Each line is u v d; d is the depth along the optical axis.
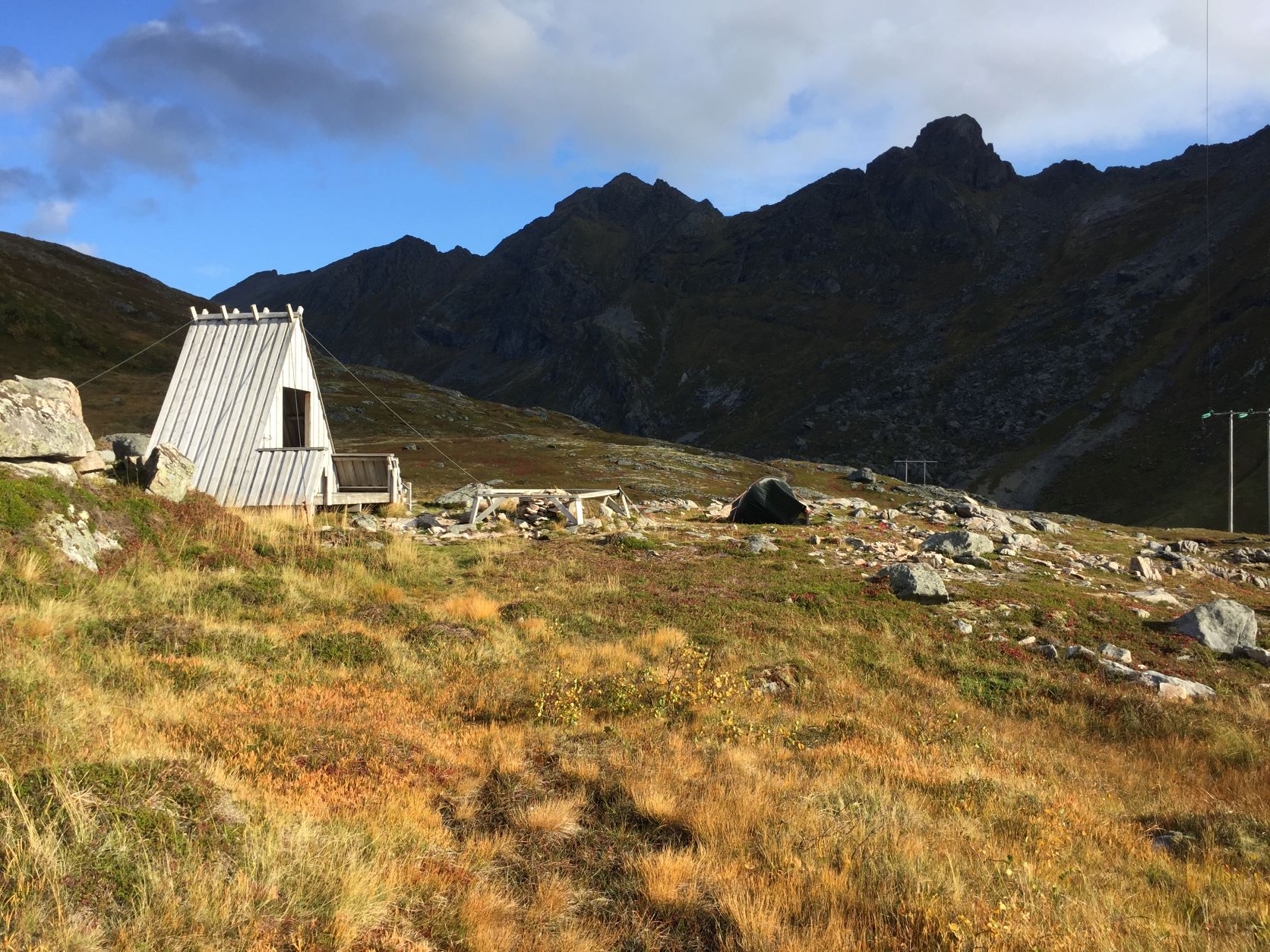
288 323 26.38
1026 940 6.01
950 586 21.56
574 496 30.80
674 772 9.13
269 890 5.47
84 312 108.62
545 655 14.21
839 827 8.04
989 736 12.73
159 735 7.91
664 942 5.98
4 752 6.37
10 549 13.31
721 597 19.11
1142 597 22.95
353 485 30.23
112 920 4.86
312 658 12.50
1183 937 6.52
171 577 15.29
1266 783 11.64
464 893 6.21
